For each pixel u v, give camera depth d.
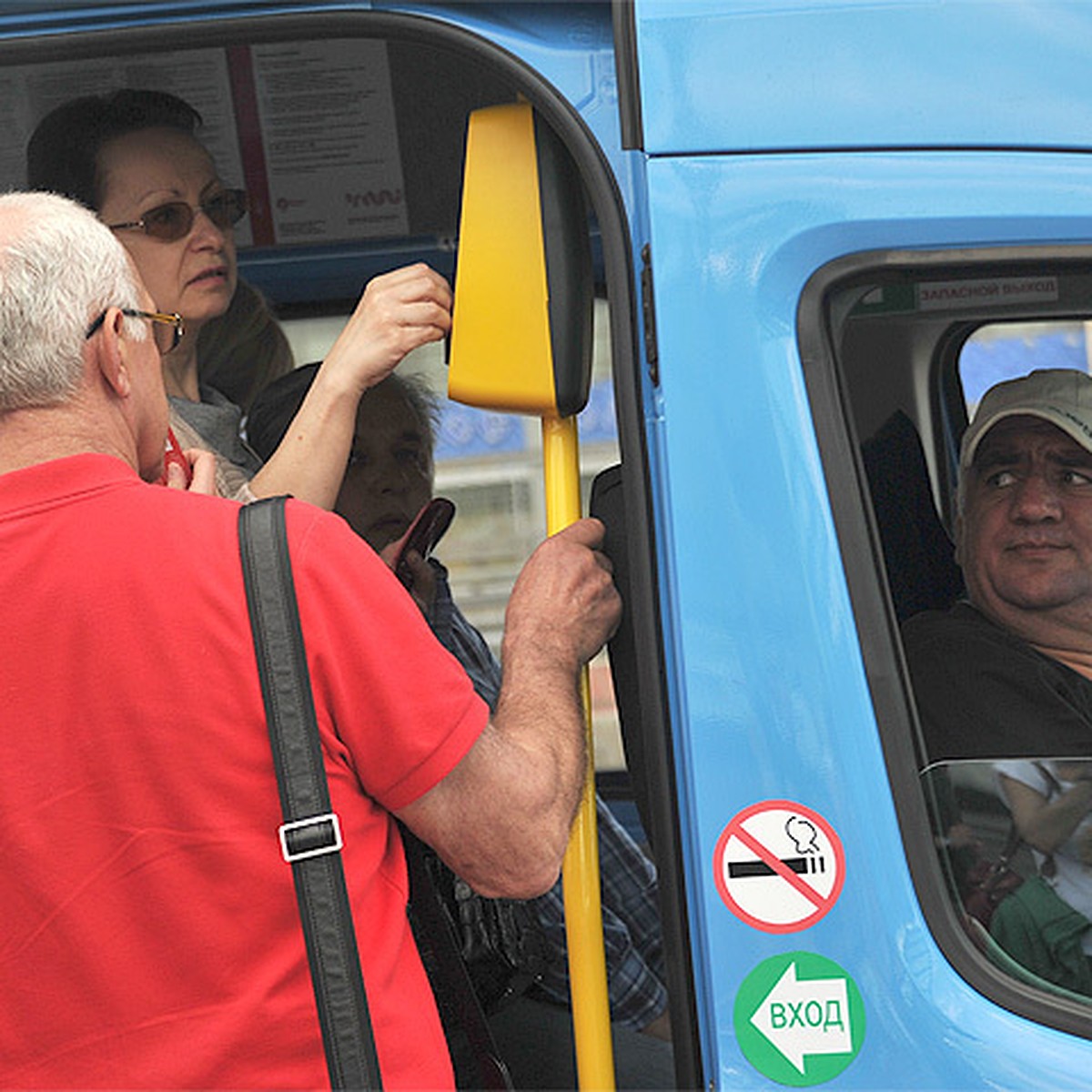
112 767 2.85
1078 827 3.30
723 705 3.15
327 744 2.90
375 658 2.90
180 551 2.90
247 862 2.84
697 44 3.19
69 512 2.93
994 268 3.27
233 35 3.39
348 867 2.91
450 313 3.93
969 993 3.16
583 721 3.32
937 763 3.32
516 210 3.36
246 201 5.46
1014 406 3.53
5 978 2.90
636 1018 4.68
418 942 3.99
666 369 3.18
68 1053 2.88
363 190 5.57
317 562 2.92
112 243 3.07
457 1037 4.06
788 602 3.16
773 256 3.19
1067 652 3.55
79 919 2.86
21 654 2.88
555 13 3.33
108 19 3.42
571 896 3.40
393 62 5.09
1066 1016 3.17
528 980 4.30
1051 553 3.58
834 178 3.18
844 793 3.15
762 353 3.19
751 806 3.14
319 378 3.85
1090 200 3.20
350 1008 2.81
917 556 3.50
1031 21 3.21
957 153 3.20
